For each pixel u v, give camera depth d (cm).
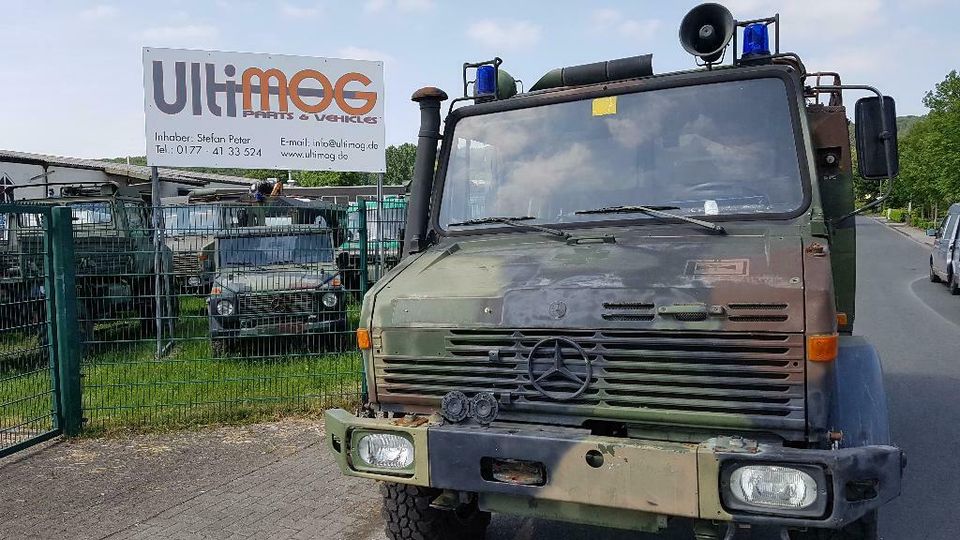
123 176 2294
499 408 336
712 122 411
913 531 483
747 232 376
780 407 298
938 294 1809
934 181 4194
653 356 312
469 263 390
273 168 1027
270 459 618
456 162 467
